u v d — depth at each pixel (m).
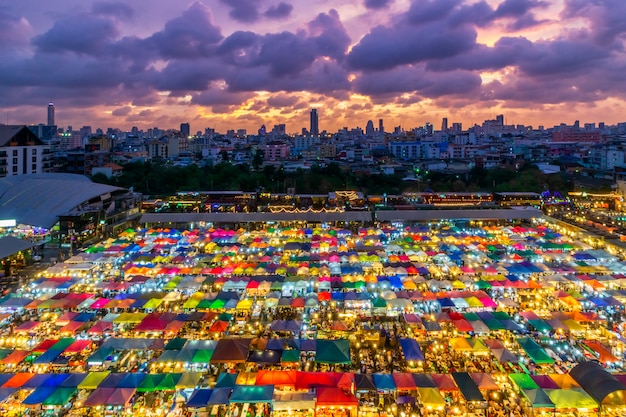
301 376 38.12
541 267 64.88
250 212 108.50
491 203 119.44
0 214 96.44
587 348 44.34
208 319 49.41
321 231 89.81
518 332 48.59
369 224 103.12
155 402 37.22
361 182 165.62
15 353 41.62
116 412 36.19
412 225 100.69
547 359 40.88
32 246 76.25
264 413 36.09
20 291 59.59
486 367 42.28
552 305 55.56
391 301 53.12
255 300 56.88
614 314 53.44
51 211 92.44
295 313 54.28
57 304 52.12
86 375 38.16
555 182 153.50
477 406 36.59
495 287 58.47
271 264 67.56
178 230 93.44
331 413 35.91
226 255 73.00
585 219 101.00
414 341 44.47
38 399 35.06
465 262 69.94
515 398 37.56
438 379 37.81
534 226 100.56
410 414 36.22
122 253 75.44
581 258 70.44
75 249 85.38
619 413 34.53
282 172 168.75
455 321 47.81
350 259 69.69
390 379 37.75
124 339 43.94
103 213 96.81
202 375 40.53
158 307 54.72
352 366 43.25
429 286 58.91
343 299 54.22
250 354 42.31
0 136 133.88
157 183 157.00
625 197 124.75
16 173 135.88
